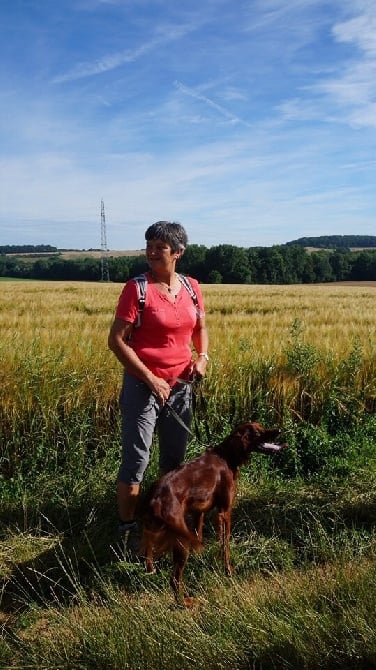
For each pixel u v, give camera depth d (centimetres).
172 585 365
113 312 2014
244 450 414
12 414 609
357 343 794
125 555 421
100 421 662
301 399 729
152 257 403
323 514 492
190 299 425
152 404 419
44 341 796
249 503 514
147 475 526
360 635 291
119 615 324
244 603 321
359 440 659
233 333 977
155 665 285
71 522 482
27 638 340
